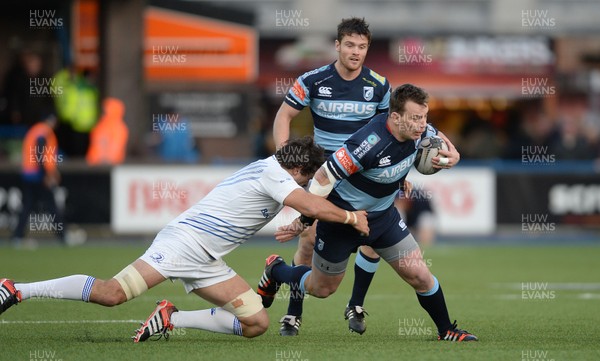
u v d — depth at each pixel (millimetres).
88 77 75688
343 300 39188
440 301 28141
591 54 85688
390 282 46312
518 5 99000
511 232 68000
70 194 65688
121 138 71438
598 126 85875
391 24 98625
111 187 65938
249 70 78812
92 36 77438
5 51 78250
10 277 44406
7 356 24984
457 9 99562
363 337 29312
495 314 34969
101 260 53281
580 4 97500
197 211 26422
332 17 97125
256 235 69750
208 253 26250
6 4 76625
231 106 77250
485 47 82438
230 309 26766
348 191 27172
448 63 82375
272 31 81188
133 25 73500
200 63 78250
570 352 25922
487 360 24531
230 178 26688
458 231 67375
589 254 60906
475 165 69500
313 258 28250
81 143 75875
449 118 86875
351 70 29891
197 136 77188
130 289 26000
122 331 29766
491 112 86688
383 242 27594
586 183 68438
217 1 92625
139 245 63969
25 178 60938
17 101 77250
